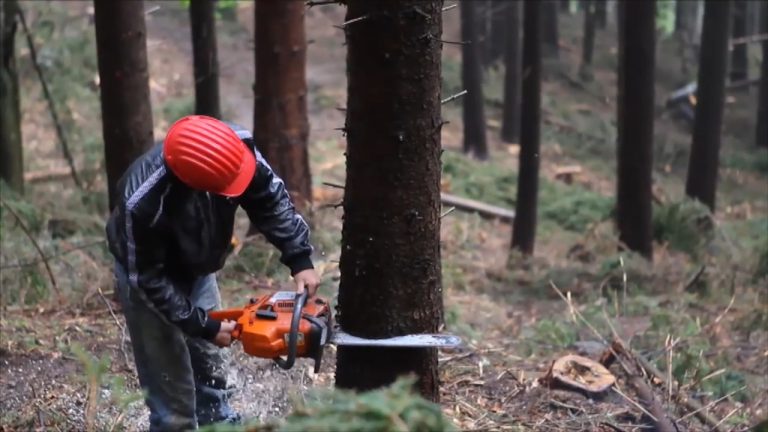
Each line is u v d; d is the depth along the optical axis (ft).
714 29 35.63
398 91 9.21
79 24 53.31
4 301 18.71
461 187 45.29
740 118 69.41
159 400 10.45
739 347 20.56
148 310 9.98
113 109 17.66
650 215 30.09
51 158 39.17
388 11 9.01
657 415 13.74
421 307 9.85
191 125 8.97
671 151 61.62
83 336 16.37
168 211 9.12
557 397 14.66
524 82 32.14
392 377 10.08
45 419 12.42
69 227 26.68
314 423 5.75
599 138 63.82
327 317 9.44
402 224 9.57
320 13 83.76
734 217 45.55
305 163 24.63
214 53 28.07
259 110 24.14
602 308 22.17
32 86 45.39
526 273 30.12
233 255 21.93
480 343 18.61
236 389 13.97
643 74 28.96
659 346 18.56
